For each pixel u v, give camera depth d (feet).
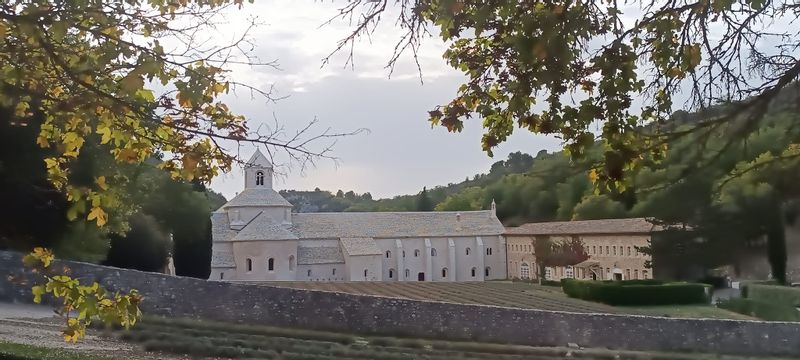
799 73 11.42
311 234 238.68
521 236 248.73
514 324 74.74
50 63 18.22
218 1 17.93
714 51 15.05
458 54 18.88
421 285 163.43
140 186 93.81
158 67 16.37
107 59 16.71
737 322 73.92
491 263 266.77
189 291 73.46
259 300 74.74
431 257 258.16
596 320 74.28
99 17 17.15
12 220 69.72
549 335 74.02
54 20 16.10
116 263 123.03
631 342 73.36
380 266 236.02
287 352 57.98
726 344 73.05
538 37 13.39
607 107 14.05
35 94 16.96
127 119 18.20
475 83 18.67
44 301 68.39
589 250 196.03
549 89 14.52
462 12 15.90
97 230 83.76
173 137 18.01
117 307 18.78
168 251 146.51
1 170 65.62
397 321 75.41
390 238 252.62
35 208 71.46
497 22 15.97
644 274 163.12
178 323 68.18
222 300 73.97
